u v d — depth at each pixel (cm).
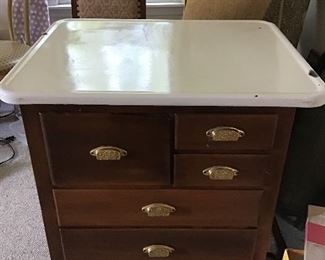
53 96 87
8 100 87
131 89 89
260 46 117
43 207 105
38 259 147
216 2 146
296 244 150
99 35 124
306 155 142
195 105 88
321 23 150
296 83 93
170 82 93
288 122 93
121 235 110
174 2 221
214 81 94
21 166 193
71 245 112
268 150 96
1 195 176
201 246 112
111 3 180
